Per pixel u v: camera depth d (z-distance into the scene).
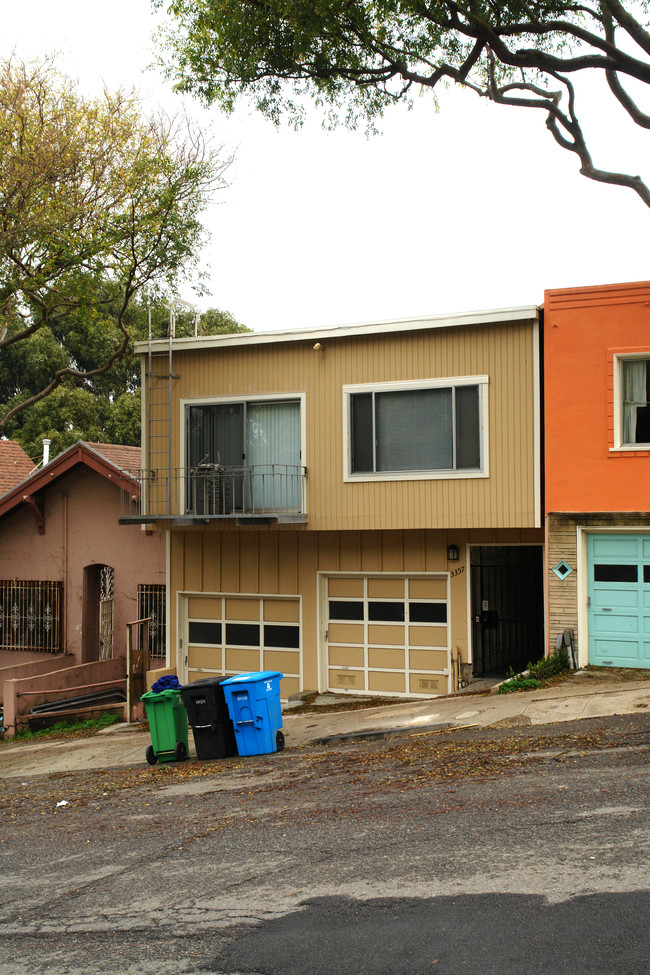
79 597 20.39
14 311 19.14
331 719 14.46
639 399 14.70
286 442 17.25
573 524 14.79
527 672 14.65
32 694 17.16
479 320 15.57
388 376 16.38
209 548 18.77
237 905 6.02
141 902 6.30
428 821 7.45
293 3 13.67
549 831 6.82
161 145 18.22
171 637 19.03
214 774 11.06
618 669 14.46
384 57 15.09
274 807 8.69
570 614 14.80
